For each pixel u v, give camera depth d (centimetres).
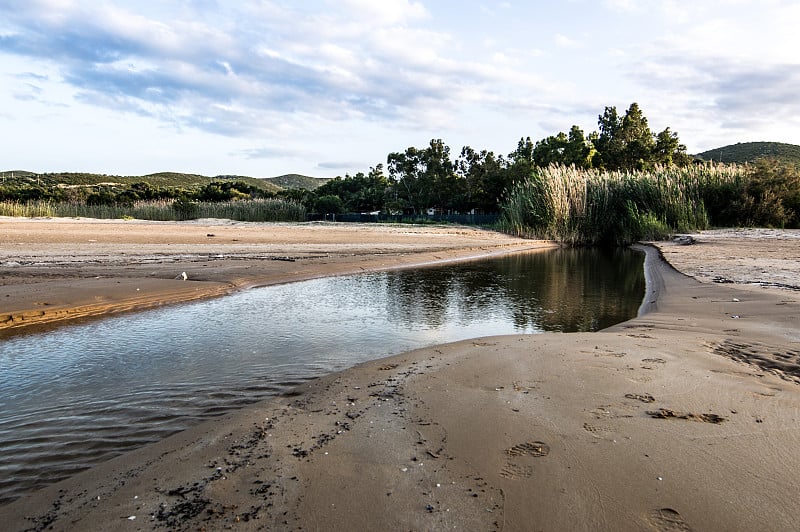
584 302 945
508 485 255
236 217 4225
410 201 6003
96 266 1176
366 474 273
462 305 906
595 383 406
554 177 3002
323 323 739
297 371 503
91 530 230
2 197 4628
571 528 217
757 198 2862
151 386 455
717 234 2336
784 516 218
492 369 464
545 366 464
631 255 2067
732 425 314
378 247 1956
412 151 5991
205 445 320
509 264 1669
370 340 641
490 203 4962
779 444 285
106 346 591
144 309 812
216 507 244
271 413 378
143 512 242
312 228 2986
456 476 267
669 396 370
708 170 3097
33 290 836
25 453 325
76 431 359
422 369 482
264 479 271
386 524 225
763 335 552
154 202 4534
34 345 591
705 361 462
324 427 345
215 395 432
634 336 581
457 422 341
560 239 2812
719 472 256
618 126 5516
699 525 215
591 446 292
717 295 823
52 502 257
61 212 3656
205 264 1287
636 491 242
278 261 1412
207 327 698
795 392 373
